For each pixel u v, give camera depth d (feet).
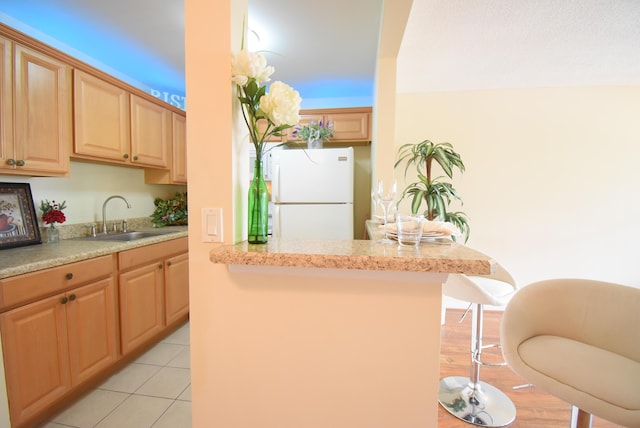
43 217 5.74
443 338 7.65
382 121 6.46
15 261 4.28
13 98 4.70
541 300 3.85
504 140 8.96
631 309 3.43
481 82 8.43
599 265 8.74
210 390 2.91
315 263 2.33
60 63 5.47
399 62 7.18
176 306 7.47
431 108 9.21
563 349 3.41
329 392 2.70
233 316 2.81
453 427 4.68
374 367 2.61
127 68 8.38
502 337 3.68
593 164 8.64
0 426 3.83
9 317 3.91
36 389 4.23
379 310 2.57
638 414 2.54
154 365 6.06
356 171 10.96
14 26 5.99
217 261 2.49
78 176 6.84
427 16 5.33
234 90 2.78
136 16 5.93
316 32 6.48
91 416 4.64
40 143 5.12
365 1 5.41
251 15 5.84
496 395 5.30
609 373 2.98
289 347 2.74
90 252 5.06
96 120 6.22
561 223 8.84
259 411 2.83
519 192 8.97
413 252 2.44
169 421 4.55
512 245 9.07
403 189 9.41
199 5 2.71
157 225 8.89
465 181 9.16
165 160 8.36
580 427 3.36
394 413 2.61
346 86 9.96
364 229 10.89
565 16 5.30
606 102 8.50
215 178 2.76
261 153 2.89
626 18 5.32
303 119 9.93
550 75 7.89
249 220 2.85
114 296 5.63
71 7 5.63
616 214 8.61
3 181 5.41
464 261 2.16
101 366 5.32
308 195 9.12
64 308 4.65
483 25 5.62
